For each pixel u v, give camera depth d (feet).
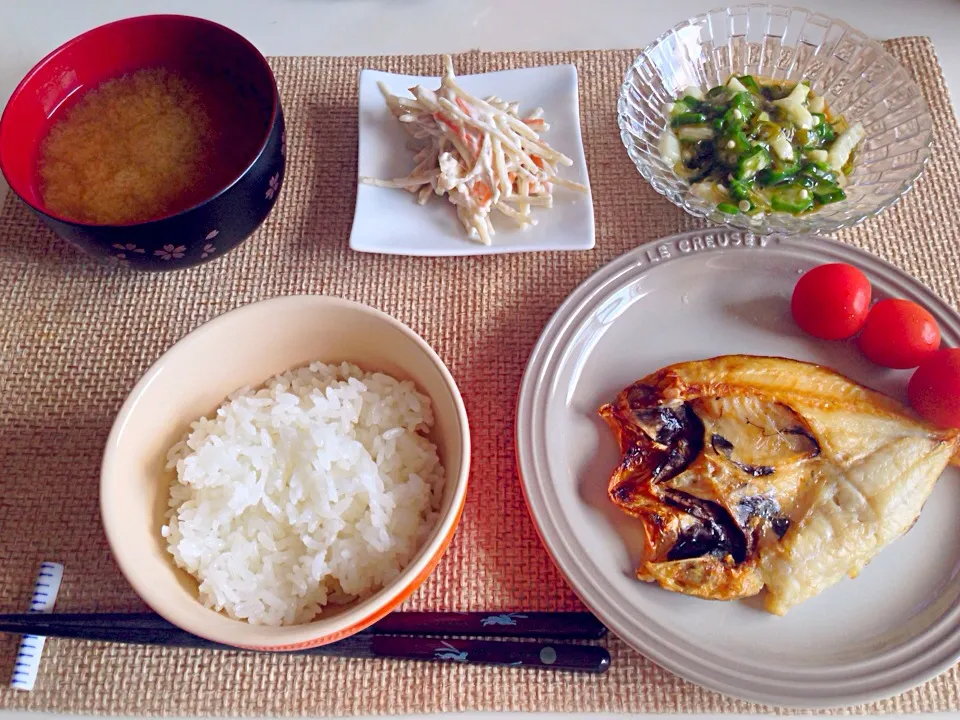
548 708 0.93
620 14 1.50
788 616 0.95
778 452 1.01
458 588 1.01
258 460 0.95
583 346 1.14
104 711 0.94
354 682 0.95
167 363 0.93
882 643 0.93
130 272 1.23
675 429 1.04
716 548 0.97
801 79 1.37
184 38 1.17
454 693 0.94
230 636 0.77
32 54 1.45
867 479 0.97
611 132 1.36
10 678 0.96
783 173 1.24
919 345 1.07
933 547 1.00
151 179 1.10
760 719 0.93
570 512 1.01
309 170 1.32
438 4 1.52
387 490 0.96
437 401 0.98
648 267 1.18
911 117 1.24
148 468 0.93
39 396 1.14
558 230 1.22
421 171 1.25
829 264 1.12
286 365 1.06
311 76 1.41
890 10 1.48
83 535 1.04
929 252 1.23
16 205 1.30
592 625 0.96
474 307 1.20
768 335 1.16
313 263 1.24
